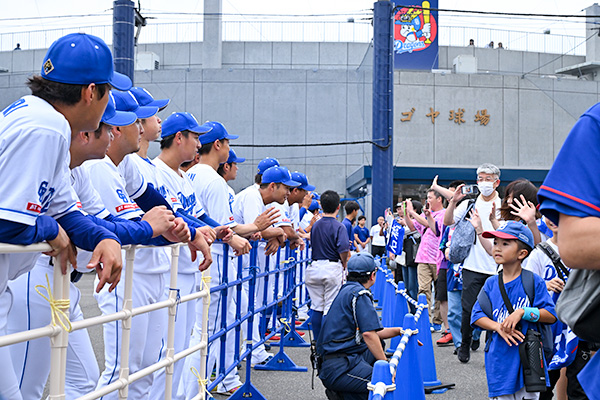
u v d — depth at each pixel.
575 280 2.04
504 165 30.19
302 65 36.59
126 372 2.97
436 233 9.55
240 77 30.45
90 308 11.27
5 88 29.94
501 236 4.34
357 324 4.93
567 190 1.86
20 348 3.02
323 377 4.95
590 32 38.16
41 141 2.22
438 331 9.91
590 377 1.99
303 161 30.33
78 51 2.45
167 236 3.36
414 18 35.41
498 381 4.23
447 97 30.08
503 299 4.34
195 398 3.90
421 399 4.31
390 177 15.23
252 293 5.77
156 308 3.30
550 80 30.47
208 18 35.47
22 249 2.17
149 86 30.56
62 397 2.38
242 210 7.21
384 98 15.15
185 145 4.91
